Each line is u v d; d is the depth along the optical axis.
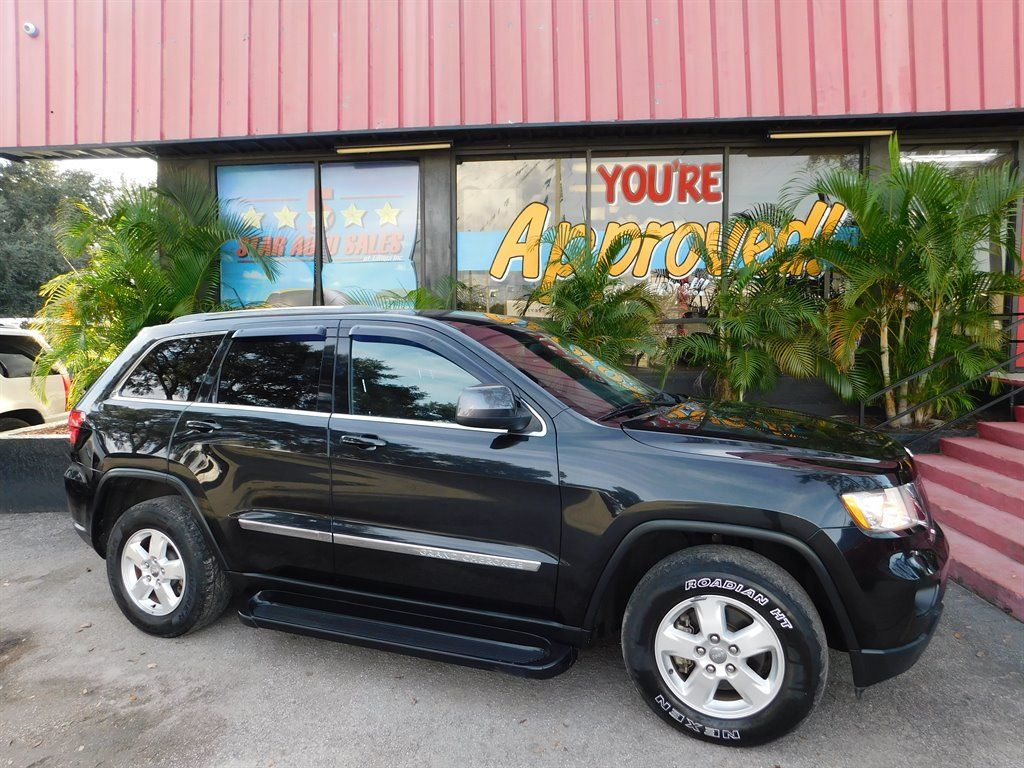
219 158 8.12
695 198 7.72
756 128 7.34
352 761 2.59
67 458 6.05
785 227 6.74
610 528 2.66
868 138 7.40
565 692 3.05
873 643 2.50
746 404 3.77
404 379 3.12
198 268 7.08
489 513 2.84
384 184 8.07
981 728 2.74
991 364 6.26
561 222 7.76
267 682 3.18
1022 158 7.39
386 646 2.97
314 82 7.43
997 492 4.82
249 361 3.45
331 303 8.19
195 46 7.54
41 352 7.68
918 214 6.08
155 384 3.67
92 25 7.66
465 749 2.66
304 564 3.20
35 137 7.74
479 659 2.81
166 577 3.53
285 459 3.19
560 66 7.17
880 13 6.91
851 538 2.46
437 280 7.96
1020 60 6.77
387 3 7.34
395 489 2.98
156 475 3.48
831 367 6.49
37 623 3.88
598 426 2.84
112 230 7.07
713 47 7.05
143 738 2.76
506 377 2.98
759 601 2.51
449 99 7.27
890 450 2.86
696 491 2.59
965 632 3.56
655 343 6.61
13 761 2.62
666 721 2.72
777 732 2.53
